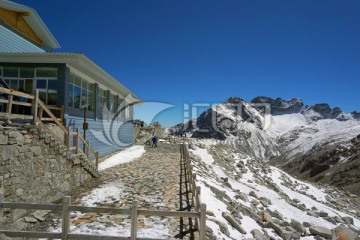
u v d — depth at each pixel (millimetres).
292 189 31828
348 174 94312
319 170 126438
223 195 13195
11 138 7617
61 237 5723
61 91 14195
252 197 17250
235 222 9414
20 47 17062
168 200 9852
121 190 11086
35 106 9062
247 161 37250
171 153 25078
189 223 7754
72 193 10555
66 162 10594
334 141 181000
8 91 7895
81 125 16344
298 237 10922
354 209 31031
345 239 12227
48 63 14289
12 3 15297
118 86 22391
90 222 7590
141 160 20297
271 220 12188
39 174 8859
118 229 7145
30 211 8203
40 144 8938
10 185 7562
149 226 7406
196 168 18453
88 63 15094
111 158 20250
